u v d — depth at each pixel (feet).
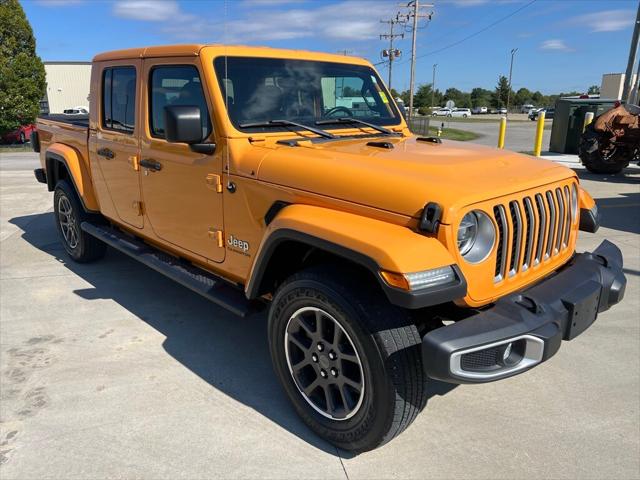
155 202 12.59
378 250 7.11
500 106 319.47
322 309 8.16
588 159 38.50
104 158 14.52
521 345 7.60
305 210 8.54
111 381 10.66
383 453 8.63
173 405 9.87
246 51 11.07
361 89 12.98
